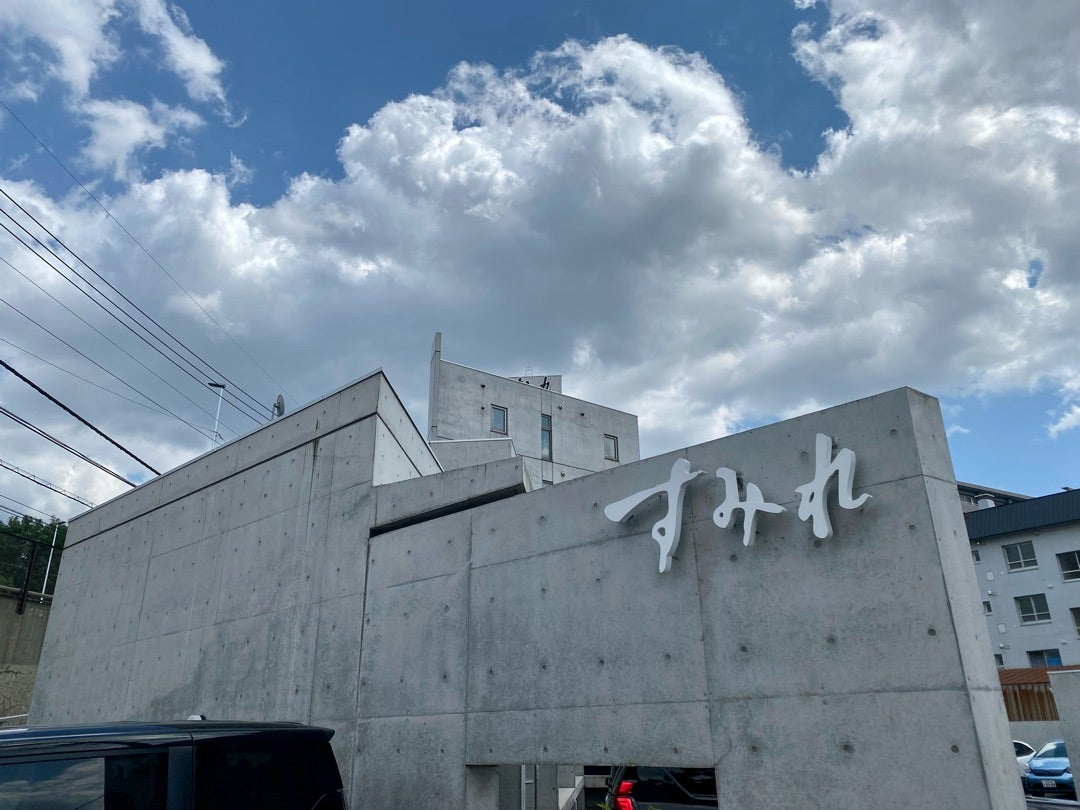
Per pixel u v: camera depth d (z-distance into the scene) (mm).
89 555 19219
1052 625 34594
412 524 11961
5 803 4121
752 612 7699
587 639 8992
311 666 12180
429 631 10789
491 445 25609
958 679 6309
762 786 7184
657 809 8805
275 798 5371
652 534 8625
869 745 6645
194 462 16891
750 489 7891
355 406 13453
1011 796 6113
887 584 6895
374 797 10562
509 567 10125
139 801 4617
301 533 13391
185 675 14492
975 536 37844
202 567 15305
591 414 33844
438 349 30922
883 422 7316
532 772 16125
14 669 25250
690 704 7902
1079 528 34688
